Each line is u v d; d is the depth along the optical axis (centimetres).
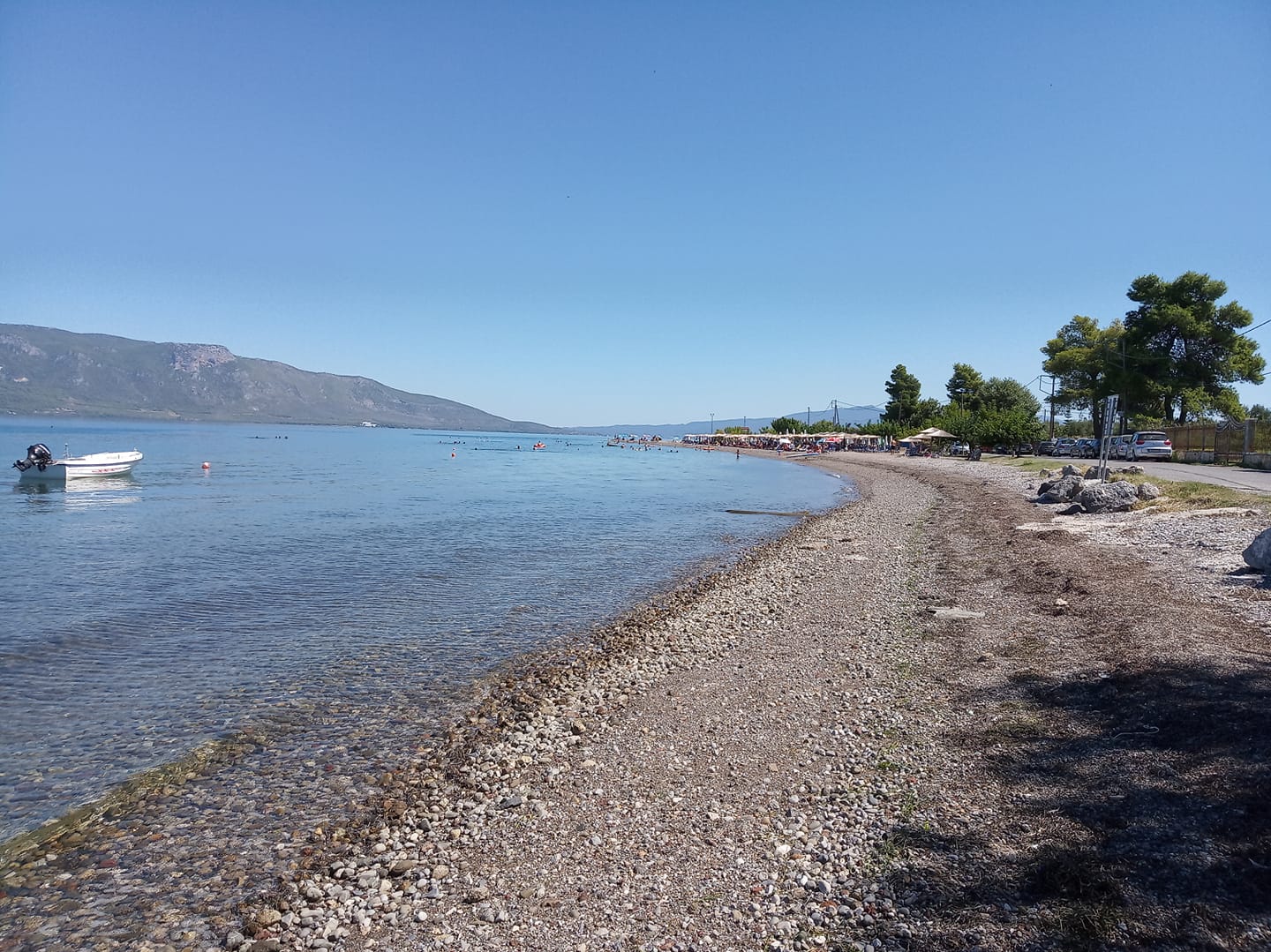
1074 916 446
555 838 660
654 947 490
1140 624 1043
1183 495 2322
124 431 15462
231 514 3259
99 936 555
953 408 9925
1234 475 3222
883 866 546
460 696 1070
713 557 2323
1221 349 6075
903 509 3394
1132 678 824
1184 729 668
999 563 1752
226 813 739
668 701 1017
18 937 555
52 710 1012
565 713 991
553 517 3369
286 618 1509
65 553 2241
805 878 545
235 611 1559
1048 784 623
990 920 461
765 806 677
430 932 539
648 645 1319
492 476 6425
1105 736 694
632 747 857
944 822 591
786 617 1461
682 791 728
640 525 3122
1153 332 6159
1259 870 450
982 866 520
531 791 762
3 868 648
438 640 1366
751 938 488
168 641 1338
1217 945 400
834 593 1642
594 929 518
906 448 9644
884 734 805
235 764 851
